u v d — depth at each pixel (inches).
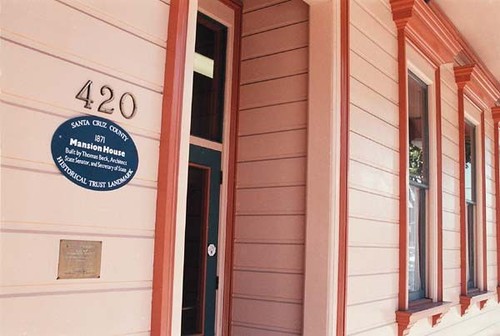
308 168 129.6
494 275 270.2
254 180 142.4
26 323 64.1
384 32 157.1
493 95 274.8
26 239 64.7
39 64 67.2
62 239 68.2
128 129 77.1
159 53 82.9
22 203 64.5
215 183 143.0
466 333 221.6
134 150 77.7
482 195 253.3
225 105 147.1
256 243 139.6
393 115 158.7
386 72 156.3
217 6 145.5
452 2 186.7
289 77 139.8
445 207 204.5
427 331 175.8
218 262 141.4
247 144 145.2
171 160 81.4
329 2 132.8
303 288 128.2
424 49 182.1
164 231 79.5
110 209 74.0
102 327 71.9
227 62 148.5
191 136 137.6
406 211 157.4
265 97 143.6
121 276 74.7
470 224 250.5
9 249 63.1
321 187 126.7
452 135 218.5
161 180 80.5
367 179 140.9
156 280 78.6
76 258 69.6
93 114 72.7
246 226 142.1
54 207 67.6
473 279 246.7
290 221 134.2
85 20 72.9
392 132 157.2
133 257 76.5
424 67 183.8
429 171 188.4
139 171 78.3
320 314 122.3
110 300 73.2
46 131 67.3
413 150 178.7
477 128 258.7
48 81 67.9
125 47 77.8
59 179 68.3
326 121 128.5
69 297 68.6
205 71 146.3
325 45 131.7
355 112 137.2
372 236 141.7
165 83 82.9
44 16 68.1
